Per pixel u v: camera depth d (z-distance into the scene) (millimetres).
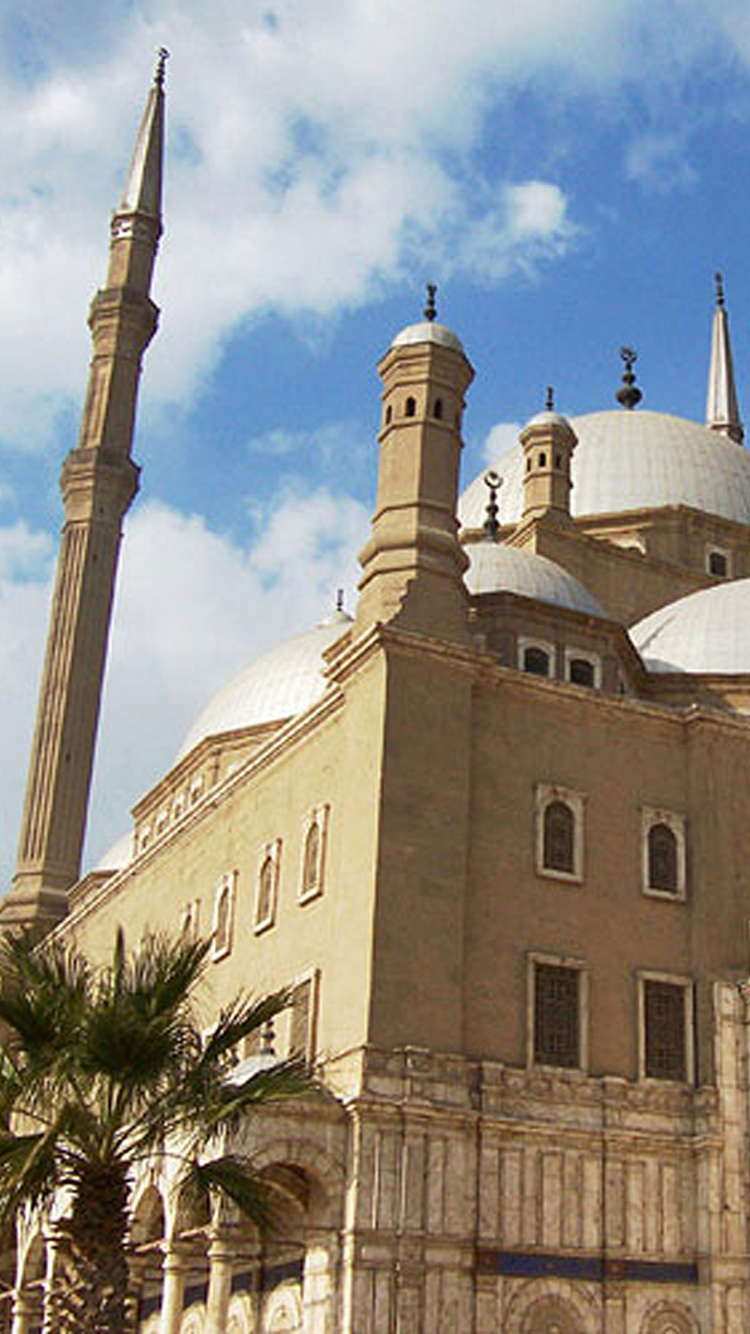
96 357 68812
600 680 44438
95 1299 23000
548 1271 32031
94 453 65688
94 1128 24125
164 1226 33719
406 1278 30469
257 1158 30359
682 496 61719
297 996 36781
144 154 73250
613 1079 34469
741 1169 34406
